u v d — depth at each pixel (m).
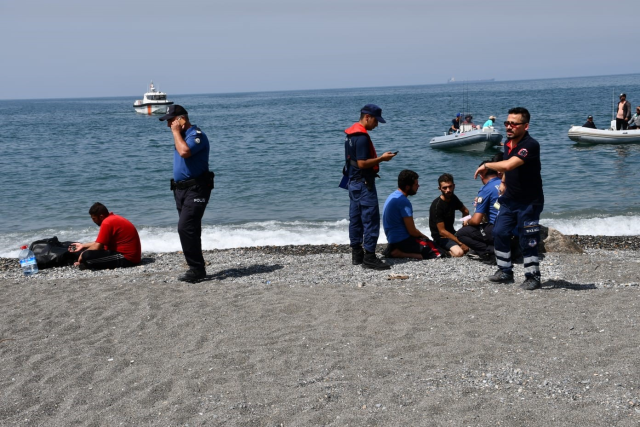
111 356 4.63
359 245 7.48
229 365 4.30
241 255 8.80
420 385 3.80
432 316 5.18
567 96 97.94
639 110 25.72
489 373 3.94
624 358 4.02
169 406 3.69
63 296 6.37
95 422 3.55
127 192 18.42
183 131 6.81
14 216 15.14
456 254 7.82
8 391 4.06
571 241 8.13
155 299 6.09
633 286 6.02
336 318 5.24
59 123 74.25
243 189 18.31
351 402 3.62
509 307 5.35
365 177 7.11
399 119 52.69
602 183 17.19
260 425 3.40
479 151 25.67
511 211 6.07
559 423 3.23
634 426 3.14
